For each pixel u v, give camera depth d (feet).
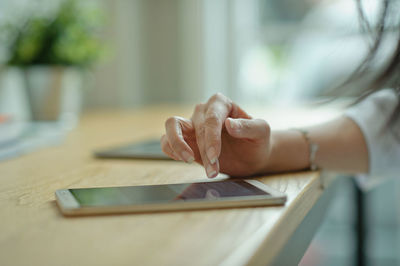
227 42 8.98
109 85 7.35
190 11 8.79
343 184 2.42
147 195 1.18
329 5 8.36
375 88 1.93
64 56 3.96
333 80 8.02
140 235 0.91
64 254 0.82
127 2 8.00
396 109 1.92
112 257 0.79
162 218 1.04
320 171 1.76
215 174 1.38
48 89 3.92
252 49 9.01
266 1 8.88
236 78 9.04
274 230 0.96
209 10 8.82
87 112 6.17
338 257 5.49
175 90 9.18
